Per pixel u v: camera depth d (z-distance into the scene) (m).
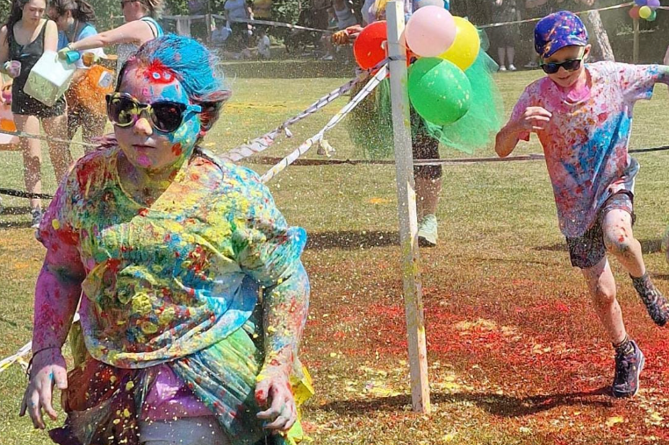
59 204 3.34
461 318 7.02
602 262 5.47
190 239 3.21
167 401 3.26
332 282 7.98
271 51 37.28
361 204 10.95
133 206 3.24
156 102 3.15
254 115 18.44
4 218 10.55
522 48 26.17
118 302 3.26
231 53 34.62
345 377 5.88
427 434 5.03
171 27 32.75
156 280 3.22
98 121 10.54
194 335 3.28
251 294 3.43
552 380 5.79
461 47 5.44
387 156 8.14
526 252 8.87
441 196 11.30
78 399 3.40
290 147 14.50
